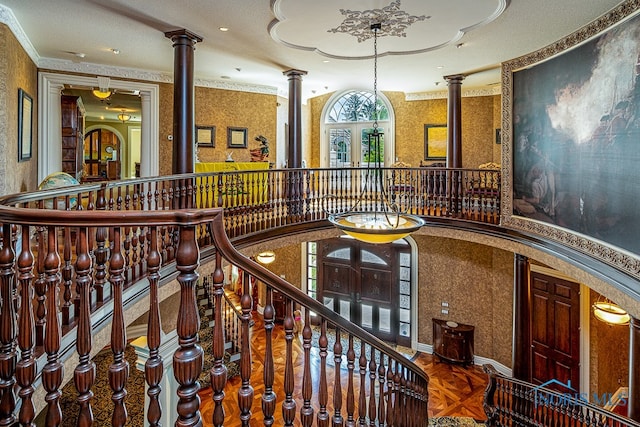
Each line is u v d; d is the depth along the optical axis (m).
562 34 4.78
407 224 4.29
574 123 4.62
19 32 4.57
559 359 6.80
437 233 6.83
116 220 1.23
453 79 7.13
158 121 7.02
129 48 5.52
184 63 4.84
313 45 5.48
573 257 4.62
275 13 4.28
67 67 6.16
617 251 3.83
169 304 3.83
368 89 9.23
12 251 1.31
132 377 4.72
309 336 1.84
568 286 6.65
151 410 1.26
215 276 1.41
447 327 8.39
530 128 5.59
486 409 5.65
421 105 9.52
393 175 7.23
